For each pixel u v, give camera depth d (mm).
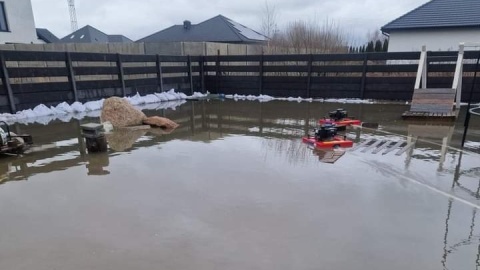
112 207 2930
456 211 2859
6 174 3807
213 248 2309
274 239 2420
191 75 12141
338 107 8953
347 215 2775
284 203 2992
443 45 14281
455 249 2311
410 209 2889
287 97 11195
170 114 8102
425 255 2242
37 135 5750
